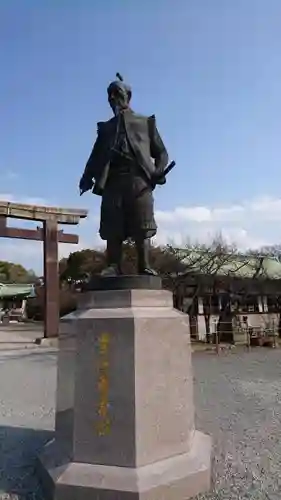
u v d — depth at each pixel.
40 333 29.03
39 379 13.55
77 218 22.03
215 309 25.83
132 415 4.67
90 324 4.94
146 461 4.69
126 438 4.67
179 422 5.06
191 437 5.37
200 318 25.03
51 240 21.30
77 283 33.72
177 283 23.25
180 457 4.96
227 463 5.99
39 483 5.35
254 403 10.15
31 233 21.25
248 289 26.30
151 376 4.86
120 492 4.39
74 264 34.38
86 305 5.37
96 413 4.81
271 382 13.14
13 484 5.36
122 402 4.73
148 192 5.61
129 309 4.96
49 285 21.33
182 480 4.73
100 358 4.86
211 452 5.91
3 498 4.97
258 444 6.93
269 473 5.61
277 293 27.98
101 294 5.21
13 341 23.14
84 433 4.84
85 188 6.07
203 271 24.12
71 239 22.36
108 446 4.72
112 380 4.79
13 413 9.20
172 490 4.62
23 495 5.04
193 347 22.52
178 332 5.23
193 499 4.78
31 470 5.79
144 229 5.52
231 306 26.31
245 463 6.00
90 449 4.78
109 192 5.76
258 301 28.12
